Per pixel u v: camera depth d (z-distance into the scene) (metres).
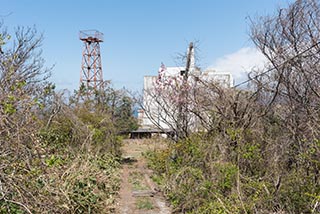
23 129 4.91
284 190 5.58
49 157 5.81
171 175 8.72
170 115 11.73
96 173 8.84
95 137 12.01
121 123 15.29
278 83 7.25
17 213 4.80
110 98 15.32
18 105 5.02
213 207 5.88
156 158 11.86
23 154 4.92
